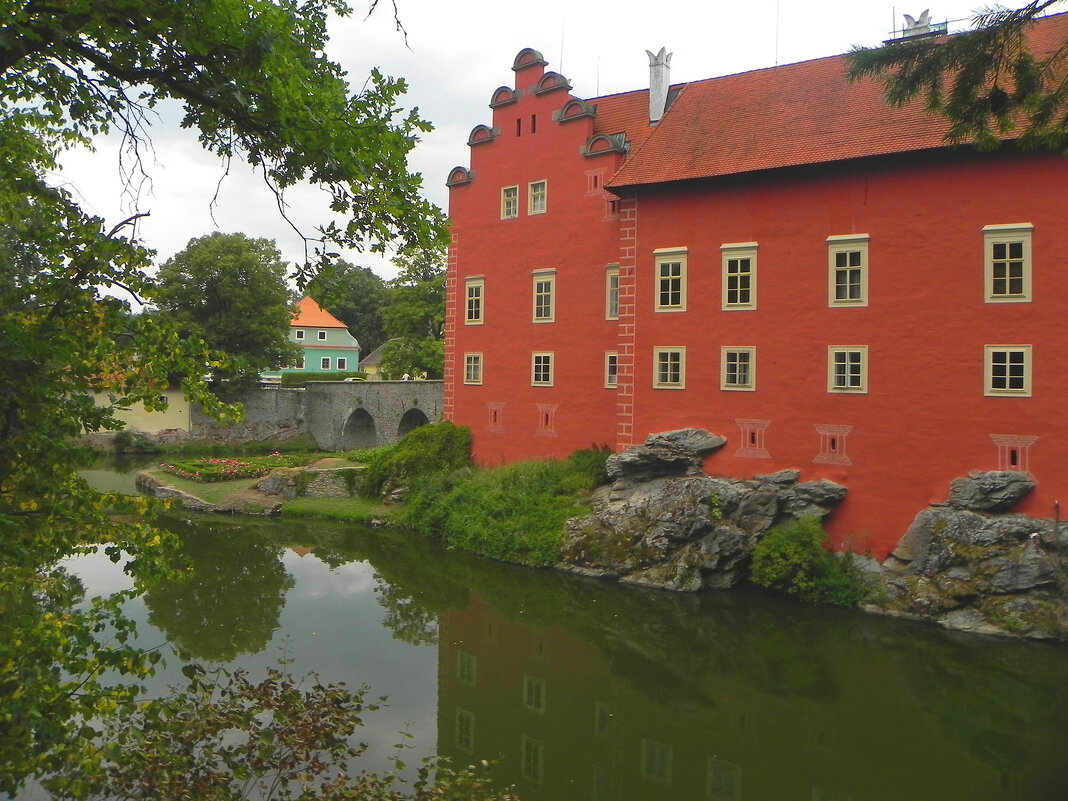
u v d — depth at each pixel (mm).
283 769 9273
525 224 30641
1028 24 8688
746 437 23766
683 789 12742
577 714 15516
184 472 39750
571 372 29172
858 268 22062
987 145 9078
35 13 5926
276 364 56031
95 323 6328
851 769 13391
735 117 25688
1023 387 19797
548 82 29922
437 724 14602
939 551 19969
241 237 53906
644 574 23422
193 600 21688
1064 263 19344
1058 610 18359
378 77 7246
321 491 35594
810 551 21500
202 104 6914
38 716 5309
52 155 8125
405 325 50281
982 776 13094
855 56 9117
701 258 24625
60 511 6219
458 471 31281
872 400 21797
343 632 19438
